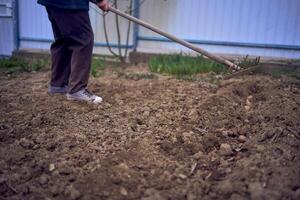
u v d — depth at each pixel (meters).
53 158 1.24
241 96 1.81
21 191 1.08
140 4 2.73
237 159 1.23
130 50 2.84
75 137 1.38
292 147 1.26
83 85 1.72
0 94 1.93
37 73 2.48
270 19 2.51
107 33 2.87
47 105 1.71
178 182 1.11
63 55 1.81
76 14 1.59
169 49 2.77
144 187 1.09
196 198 1.04
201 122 1.50
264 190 1.02
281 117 1.50
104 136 1.39
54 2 1.58
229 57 2.54
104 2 1.70
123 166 1.16
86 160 1.22
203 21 2.65
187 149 1.29
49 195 1.07
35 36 3.09
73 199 1.04
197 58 2.46
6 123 1.51
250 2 2.52
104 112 1.62
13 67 2.66
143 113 1.61
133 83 2.09
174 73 2.30
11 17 3.08
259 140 1.33
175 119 1.53
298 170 1.11
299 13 2.45
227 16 2.59
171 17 2.70
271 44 2.53
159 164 1.19
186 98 1.79
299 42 2.48
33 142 1.35
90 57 1.70
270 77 2.10
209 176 1.14
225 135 1.40
